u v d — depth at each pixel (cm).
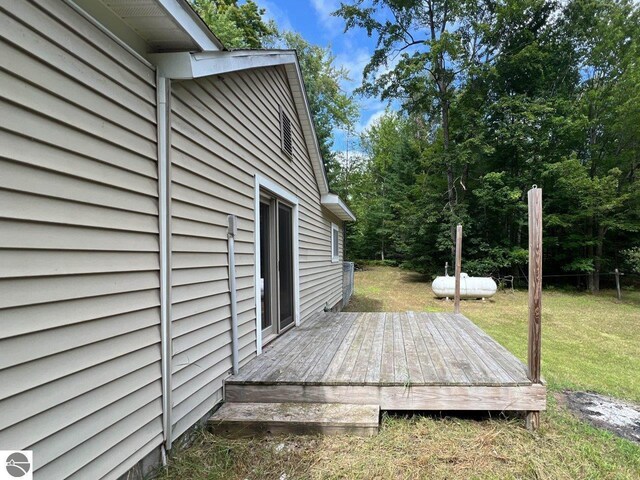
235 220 298
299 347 372
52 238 137
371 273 1830
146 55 200
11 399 119
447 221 1381
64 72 142
